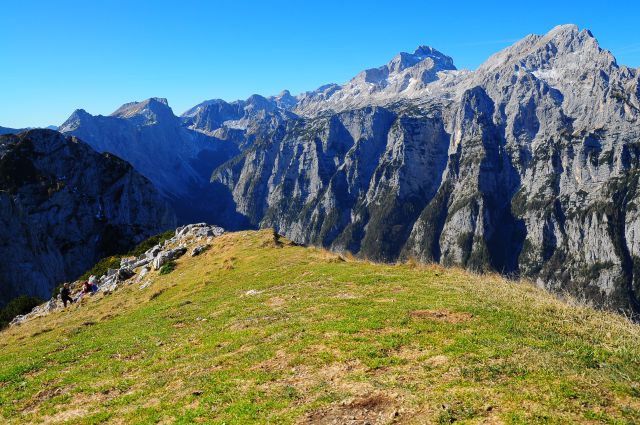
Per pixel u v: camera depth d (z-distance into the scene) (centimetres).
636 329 1662
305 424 1133
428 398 1161
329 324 1920
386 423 1077
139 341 2450
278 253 4378
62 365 2272
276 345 1784
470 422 1020
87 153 19450
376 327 1803
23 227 12738
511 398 1102
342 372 1434
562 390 1128
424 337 1634
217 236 5947
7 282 11500
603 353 1411
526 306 1986
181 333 2425
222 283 3697
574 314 1880
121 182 19762
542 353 1395
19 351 2939
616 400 1078
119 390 1734
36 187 16288
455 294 2234
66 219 16538
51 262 13975
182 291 3847
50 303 5475
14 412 1719
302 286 2916
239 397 1370
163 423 1319
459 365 1352
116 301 4366
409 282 2641
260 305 2622
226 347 1917
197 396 1462
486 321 1777
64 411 1617
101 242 17375
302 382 1405
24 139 17688
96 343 2611
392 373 1370
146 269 5412
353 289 2619
